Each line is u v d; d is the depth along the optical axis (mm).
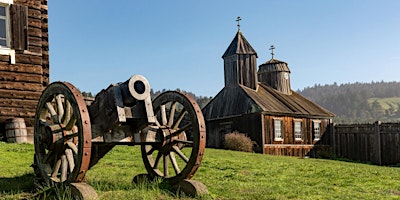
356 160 29875
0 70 13922
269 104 29094
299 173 10266
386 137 27906
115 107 5781
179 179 6316
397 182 9469
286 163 13391
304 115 30719
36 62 14656
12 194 5863
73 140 6109
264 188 7371
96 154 6293
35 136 6426
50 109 6223
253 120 28062
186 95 6367
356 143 30031
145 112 5992
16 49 14227
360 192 7723
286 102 31562
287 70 35562
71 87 5684
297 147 29891
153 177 6820
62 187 5461
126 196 5664
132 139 6219
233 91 30719
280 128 28875
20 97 14203
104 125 5926
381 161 27906
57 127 5973
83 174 5422
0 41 14172
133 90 5832
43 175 6191
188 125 6406
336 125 31734
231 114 29297
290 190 7352
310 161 18031
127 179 7422
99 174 7906
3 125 13781
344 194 7297
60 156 6039
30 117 14320
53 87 6070
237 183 7863
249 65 31531
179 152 6465
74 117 5758
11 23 14211
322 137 31922
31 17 14789
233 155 16453
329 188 8000
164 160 6680
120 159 10766
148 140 6344
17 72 14242
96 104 6035
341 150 31250
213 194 6254
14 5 14289
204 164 10750
